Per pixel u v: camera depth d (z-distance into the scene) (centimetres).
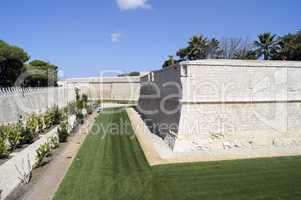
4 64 3944
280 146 1731
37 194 976
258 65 1808
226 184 1078
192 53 5366
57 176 1167
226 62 1758
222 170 1251
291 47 4481
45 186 1052
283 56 4578
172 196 968
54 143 1662
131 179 1141
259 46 4884
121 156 1516
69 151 1608
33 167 1282
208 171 1239
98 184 1081
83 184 1079
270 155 1511
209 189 1028
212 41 5634
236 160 1416
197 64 1719
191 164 1353
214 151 1616
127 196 968
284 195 972
